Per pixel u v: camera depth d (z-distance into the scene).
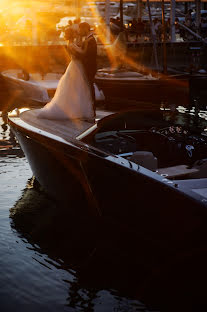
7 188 7.10
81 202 5.82
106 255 5.12
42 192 7.00
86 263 4.98
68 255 5.16
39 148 6.09
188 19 27.30
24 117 7.25
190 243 4.52
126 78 15.24
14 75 17.33
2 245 5.39
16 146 9.37
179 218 4.43
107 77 15.38
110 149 6.14
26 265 4.96
